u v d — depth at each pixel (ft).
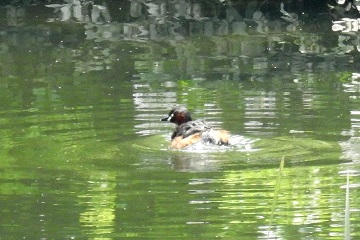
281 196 63.31
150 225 58.13
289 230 56.85
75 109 92.27
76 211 61.00
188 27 151.43
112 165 71.00
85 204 62.34
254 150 74.49
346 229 38.29
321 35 143.13
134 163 71.51
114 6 171.01
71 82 107.86
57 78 110.63
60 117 88.69
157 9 167.63
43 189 65.36
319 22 155.53
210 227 57.36
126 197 63.31
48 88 104.12
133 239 55.72
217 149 74.79
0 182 67.36
